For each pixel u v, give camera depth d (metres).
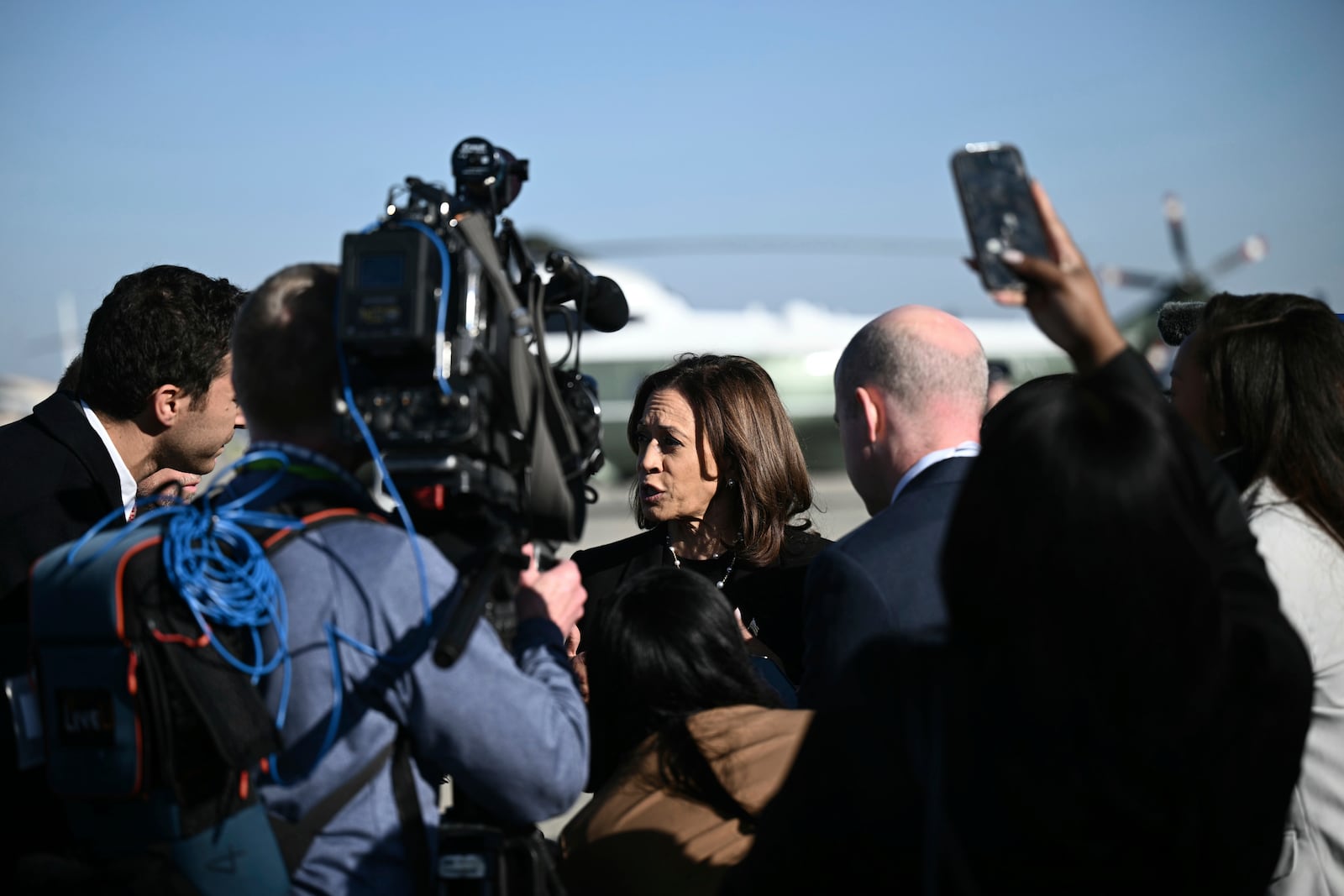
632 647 1.87
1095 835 1.14
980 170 1.35
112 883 1.46
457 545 1.66
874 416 2.14
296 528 1.56
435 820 1.63
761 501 2.79
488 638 1.57
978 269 1.34
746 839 1.69
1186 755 1.17
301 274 1.69
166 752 1.45
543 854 1.64
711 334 23.73
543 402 1.74
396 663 1.51
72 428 2.38
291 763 1.52
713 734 1.76
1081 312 1.32
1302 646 1.39
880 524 2.00
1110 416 1.17
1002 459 1.18
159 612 1.47
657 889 1.67
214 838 1.48
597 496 2.00
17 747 1.64
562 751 1.57
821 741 1.28
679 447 2.80
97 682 1.46
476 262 1.62
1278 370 2.07
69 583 1.48
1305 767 1.94
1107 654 1.13
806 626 2.03
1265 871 1.32
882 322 2.17
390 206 1.67
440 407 1.56
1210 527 1.23
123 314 2.38
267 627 1.53
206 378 2.45
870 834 1.22
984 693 1.17
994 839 1.16
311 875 1.52
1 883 1.64
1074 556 1.12
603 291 2.00
